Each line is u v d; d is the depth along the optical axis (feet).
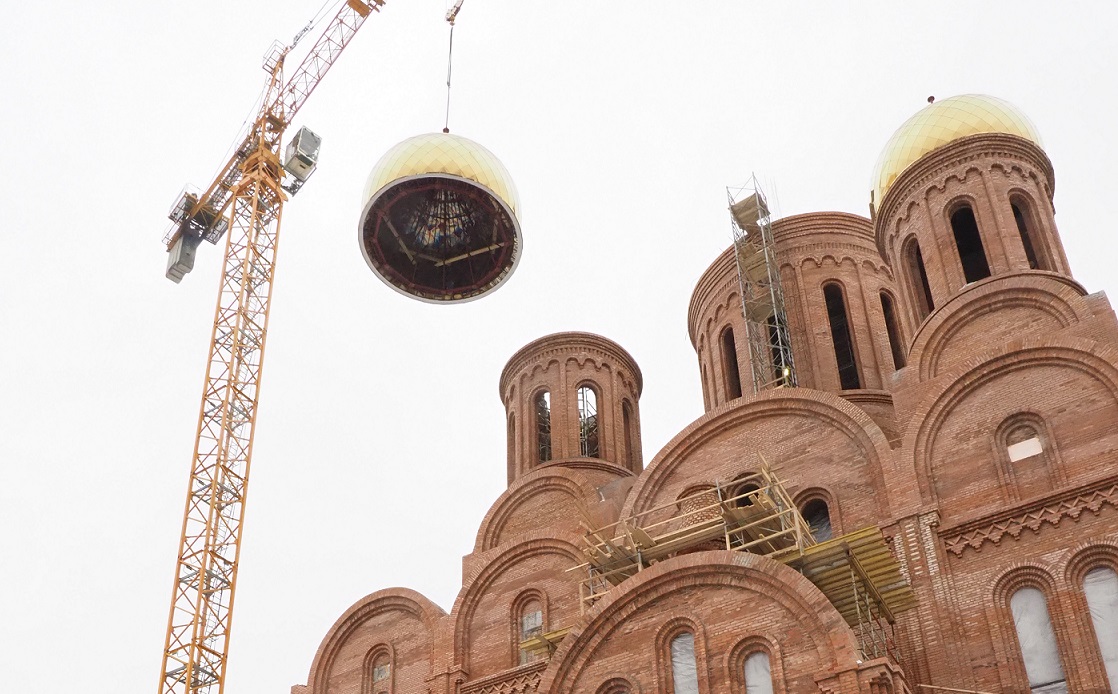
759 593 93.81
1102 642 93.50
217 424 184.44
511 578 132.77
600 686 96.78
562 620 126.52
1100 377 104.83
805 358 145.59
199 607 164.76
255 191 210.38
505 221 167.22
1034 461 104.58
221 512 175.11
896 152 135.85
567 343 161.38
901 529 106.63
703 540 106.01
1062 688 93.61
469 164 161.79
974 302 117.70
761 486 119.24
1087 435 102.99
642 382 169.27
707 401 154.40
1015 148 129.29
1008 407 107.96
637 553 106.83
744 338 149.69
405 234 174.19
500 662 127.13
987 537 102.17
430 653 132.16
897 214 133.28
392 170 161.27
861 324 148.87
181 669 161.58
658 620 97.09
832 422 118.62
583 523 131.95
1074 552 97.40
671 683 94.38
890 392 128.47
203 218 225.76
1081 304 111.96
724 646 93.09
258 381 192.24
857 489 113.29
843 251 154.10
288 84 225.76
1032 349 109.09
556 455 151.84
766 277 152.25
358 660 136.56
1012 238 122.11
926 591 102.17
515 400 161.07
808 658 89.25
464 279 177.68
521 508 141.59
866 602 98.32
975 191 126.62
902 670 95.71
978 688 95.96
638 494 126.52
